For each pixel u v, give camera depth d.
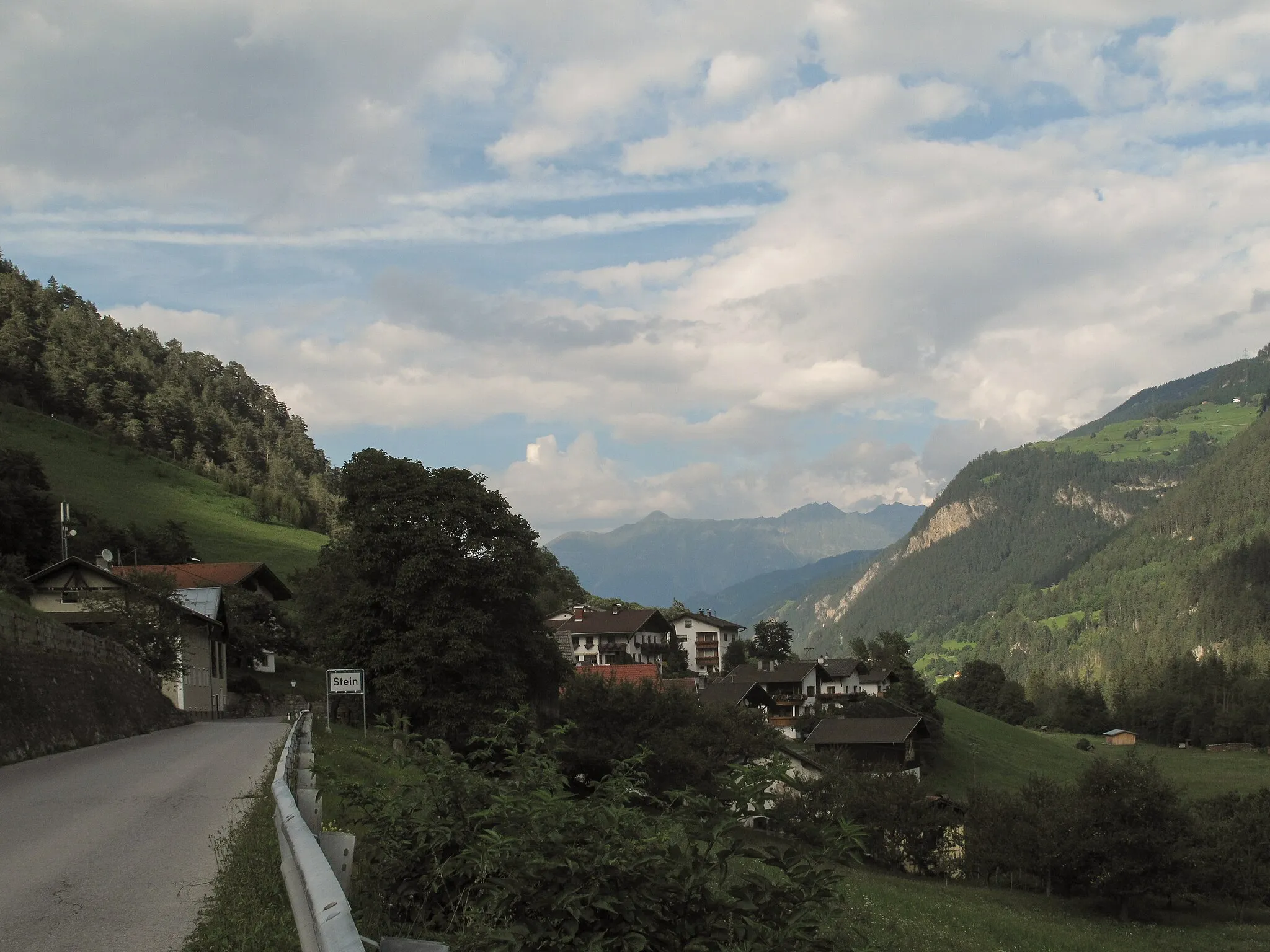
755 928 7.23
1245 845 52.16
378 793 9.82
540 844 7.12
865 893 37.09
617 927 6.96
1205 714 143.00
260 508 154.25
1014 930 35.28
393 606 45.78
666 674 120.94
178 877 9.58
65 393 181.62
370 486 47.53
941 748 100.38
